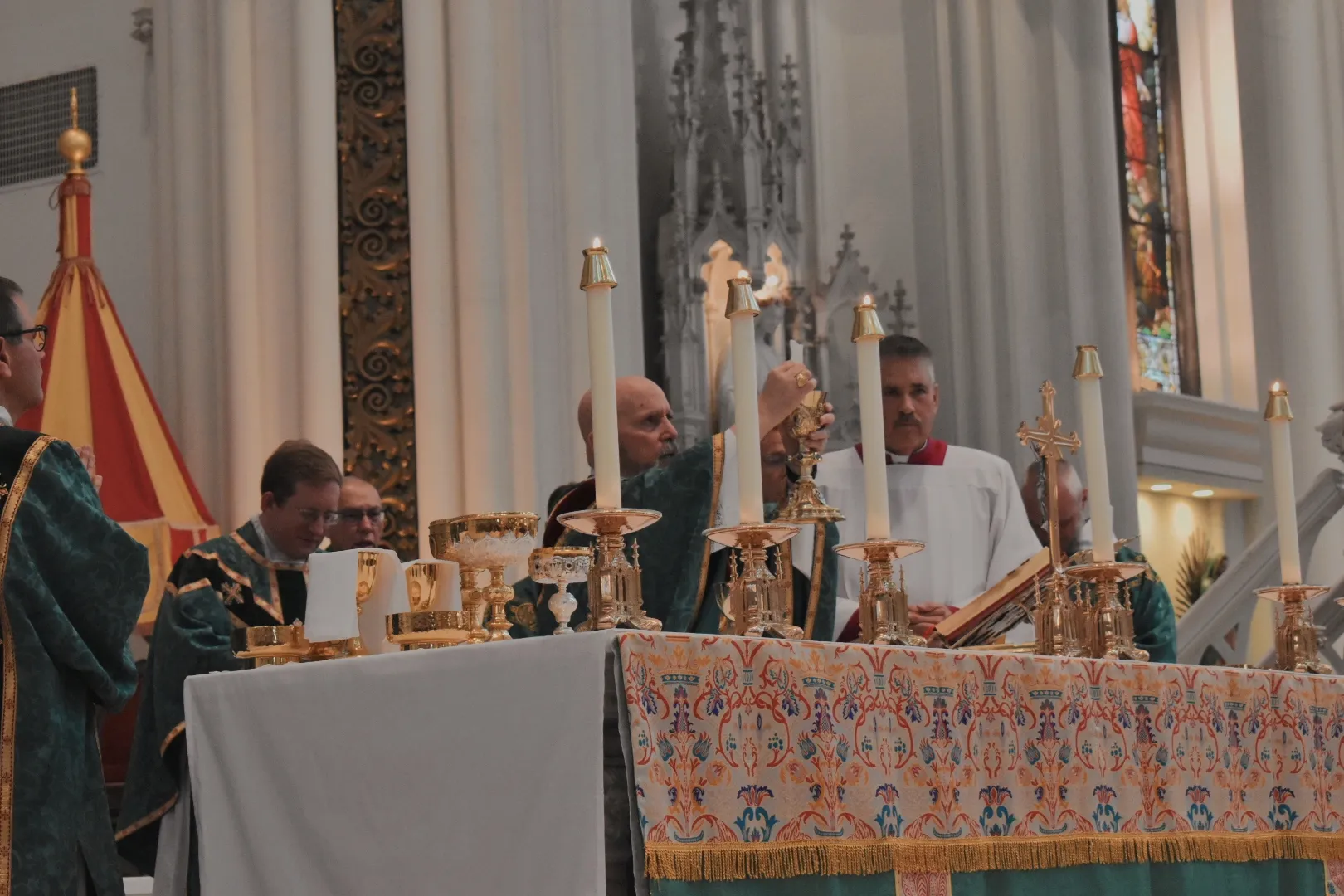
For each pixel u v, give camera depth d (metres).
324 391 25.27
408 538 25.19
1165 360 39.94
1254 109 30.28
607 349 9.23
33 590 10.59
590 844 7.92
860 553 10.37
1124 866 10.27
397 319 25.77
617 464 9.22
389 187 26.06
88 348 23.69
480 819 8.40
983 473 17.17
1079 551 13.28
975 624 11.64
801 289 32.41
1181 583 38.41
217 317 26.11
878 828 8.81
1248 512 40.00
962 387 33.03
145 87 28.48
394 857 8.75
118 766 20.16
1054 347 33.12
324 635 10.42
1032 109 33.81
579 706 8.09
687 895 7.91
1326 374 29.34
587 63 26.47
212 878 9.64
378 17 26.39
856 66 34.34
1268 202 29.94
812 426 11.18
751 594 9.64
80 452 12.12
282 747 9.39
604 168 26.34
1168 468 37.53
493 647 8.50
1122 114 40.09
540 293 25.69
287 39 26.22
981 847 9.41
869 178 34.00
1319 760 11.98
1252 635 33.88
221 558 16.70
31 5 29.70
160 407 26.55
